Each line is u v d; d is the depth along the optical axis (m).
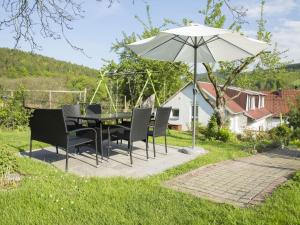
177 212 3.60
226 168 5.91
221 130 12.59
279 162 6.90
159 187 4.48
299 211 3.65
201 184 4.77
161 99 21.27
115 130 6.62
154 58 8.52
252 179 5.14
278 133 19.05
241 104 27.67
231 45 7.52
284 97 36.25
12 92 11.98
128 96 21.17
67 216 3.45
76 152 6.63
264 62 15.38
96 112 8.08
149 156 6.61
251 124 29.14
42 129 5.61
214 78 14.66
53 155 6.36
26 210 3.54
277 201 3.97
